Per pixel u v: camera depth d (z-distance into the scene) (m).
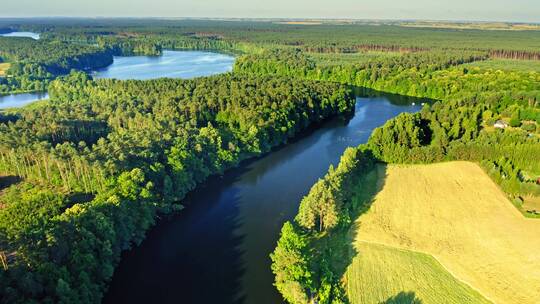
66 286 71.12
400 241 99.31
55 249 77.00
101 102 189.38
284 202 123.06
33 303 67.38
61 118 160.88
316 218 101.62
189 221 112.94
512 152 138.25
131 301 83.50
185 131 142.88
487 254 94.19
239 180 137.50
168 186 117.12
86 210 89.94
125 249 98.62
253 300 83.69
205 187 132.12
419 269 89.31
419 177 133.50
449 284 84.88
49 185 123.25
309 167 148.62
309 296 80.25
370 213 111.75
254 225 111.00
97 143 141.00
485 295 81.94
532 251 94.19
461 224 106.50
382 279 86.19
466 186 126.62
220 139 144.88
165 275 91.38
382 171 138.50
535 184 117.31
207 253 99.12
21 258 74.81
